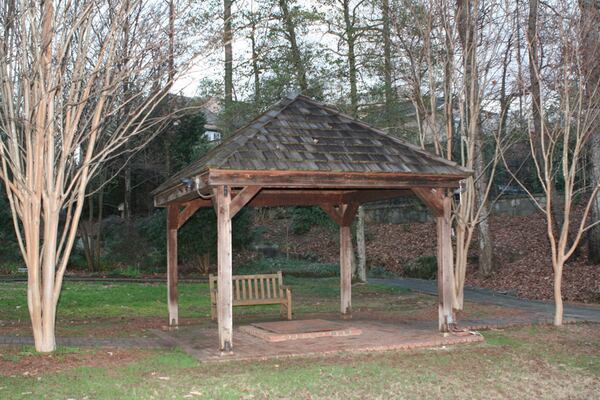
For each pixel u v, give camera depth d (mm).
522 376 7535
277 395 6574
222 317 8688
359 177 9422
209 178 8555
